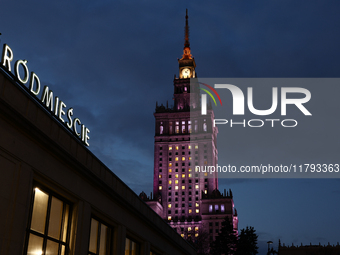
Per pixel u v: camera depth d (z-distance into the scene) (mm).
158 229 44281
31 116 22359
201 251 152625
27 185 21234
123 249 34344
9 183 19891
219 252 113938
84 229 27312
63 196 25594
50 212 24234
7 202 19609
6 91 20234
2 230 19047
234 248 115438
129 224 36438
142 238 39938
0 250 18734
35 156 22250
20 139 21000
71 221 26453
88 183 28609
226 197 191875
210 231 186500
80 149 28203
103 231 32000
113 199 32719
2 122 19703
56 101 29297
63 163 25281
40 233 22906
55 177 24188
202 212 190750
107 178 32375
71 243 25875
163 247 47281
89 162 29453
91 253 29344
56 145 24047
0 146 19344
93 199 29250
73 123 31500
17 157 20594
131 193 37500
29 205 21547
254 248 109688
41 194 23406
